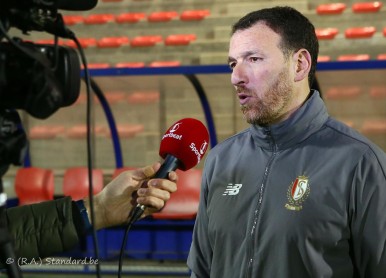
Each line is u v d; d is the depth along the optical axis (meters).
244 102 1.54
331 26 10.28
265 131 1.58
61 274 5.92
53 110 1.07
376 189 1.44
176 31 10.77
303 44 1.53
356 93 7.49
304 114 1.56
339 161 1.49
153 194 1.43
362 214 1.44
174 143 1.57
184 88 7.33
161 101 8.32
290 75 1.52
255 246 1.52
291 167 1.54
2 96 1.04
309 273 1.45
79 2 1.08
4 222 1.08
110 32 10.87
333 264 1.45
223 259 1.60
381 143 7.88
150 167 1.52
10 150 1.02
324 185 1.48
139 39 10.38
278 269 1.48
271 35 1.50
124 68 6.05
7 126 1.03
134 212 1.43
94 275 5.90
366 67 5.63
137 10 11.16
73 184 6.36
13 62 1.02
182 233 6.17
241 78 1.51
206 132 1.69
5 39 1.06
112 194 1.49
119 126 8.47
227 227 1.59
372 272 1.45
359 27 10.20
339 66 5.69
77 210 1.47
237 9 10.74
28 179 6.54
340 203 1.45
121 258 1.40
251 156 1.63
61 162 8.57
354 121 7.75
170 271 5.88
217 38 10.45
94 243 1.17
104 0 11.18
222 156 1.70
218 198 1.64
